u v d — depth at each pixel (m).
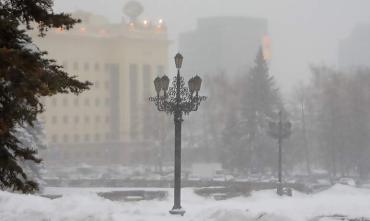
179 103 36.75
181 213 34.12
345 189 89.38
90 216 21.73
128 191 80.38
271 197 78.12
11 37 15.36
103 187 96.25
